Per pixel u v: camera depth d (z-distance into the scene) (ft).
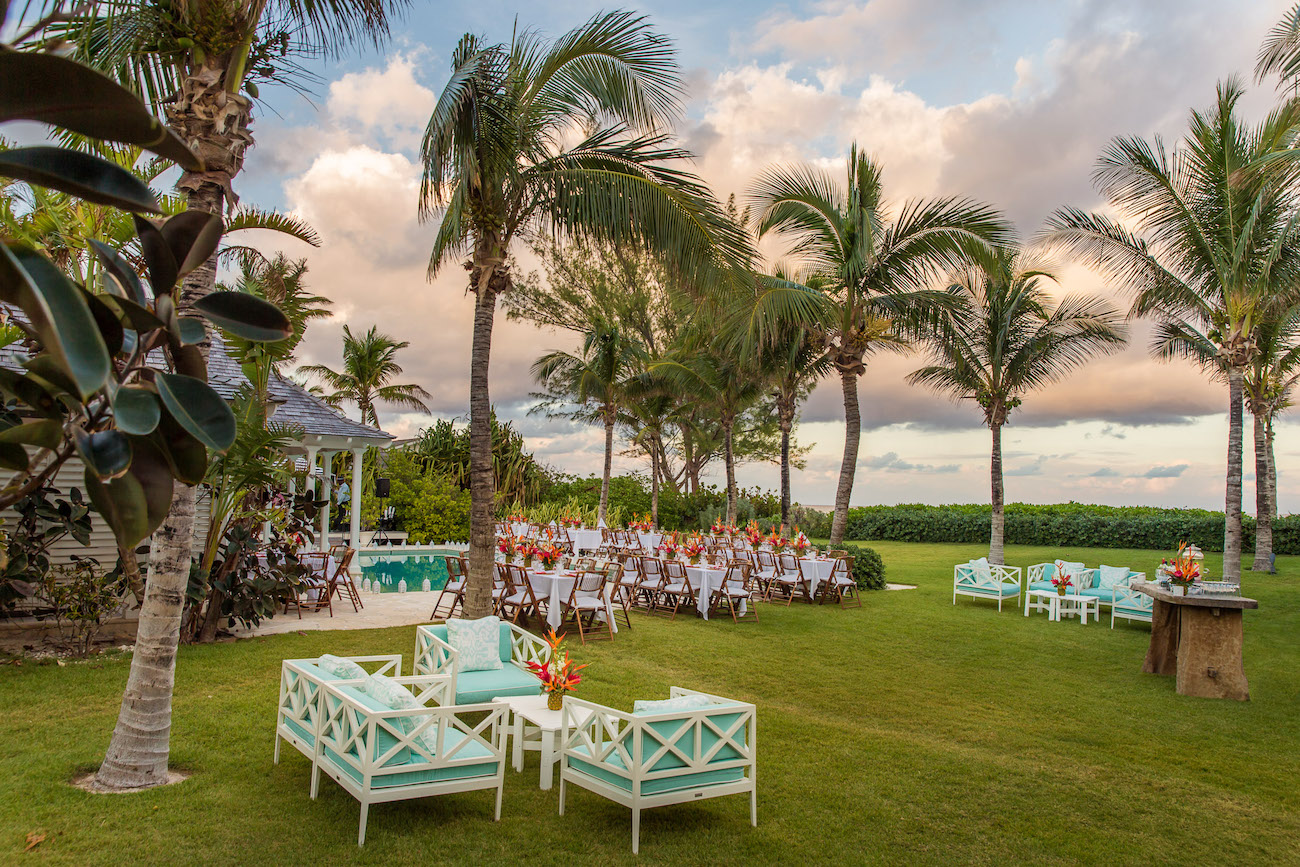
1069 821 15.87
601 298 83.25
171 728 18.62
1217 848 14.87
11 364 26.76
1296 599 45.37
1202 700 25.58
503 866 12.98
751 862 13.64
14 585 24.59
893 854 14.19
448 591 34.96
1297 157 29.17
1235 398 44.47
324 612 36.22
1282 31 29.99
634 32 27.61
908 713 23.35
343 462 69.41
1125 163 43.37
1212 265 43.27
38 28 5.29
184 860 12.48
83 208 24.30
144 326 5.84
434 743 14.82
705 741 14.83
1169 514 77.25
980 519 83.61
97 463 5.20
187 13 15.14
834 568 43.80
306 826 13.99
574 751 15.19
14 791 14.55
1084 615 39.58
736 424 91.50
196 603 27.73
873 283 49.03
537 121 28.86
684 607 42.06
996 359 55.01
